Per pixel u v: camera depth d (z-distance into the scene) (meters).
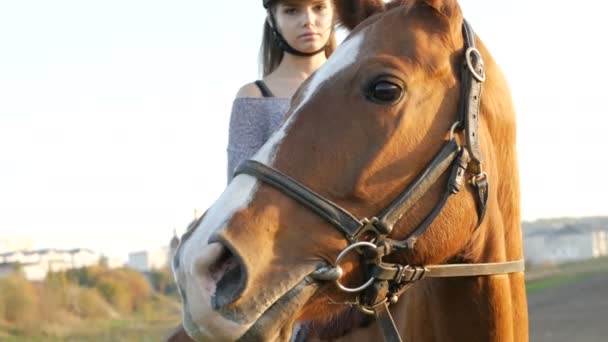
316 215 2.44
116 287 18.06
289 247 2.41
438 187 2.51
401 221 2.48
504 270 2.66
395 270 2.48
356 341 2.84
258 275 2.34
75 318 16.19
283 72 3.55
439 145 2.53
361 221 2.44
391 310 2.91
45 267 18.27
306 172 2.46
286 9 3.46
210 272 2.32
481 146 2.59
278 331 2.36
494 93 2.70
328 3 3.49
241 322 2.28
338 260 2.43
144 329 15.24
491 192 2.63
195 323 2.30
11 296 15.22
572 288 18.61
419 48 2.58
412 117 2.51
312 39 3.47
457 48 2.64
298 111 2.55
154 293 20.16
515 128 2.77
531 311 15.47
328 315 2.60
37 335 14.19
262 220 2.40
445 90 2.58
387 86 2.49
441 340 2.72
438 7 2.64
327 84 2.55
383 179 2.47
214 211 2.46
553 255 28.11
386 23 2.64
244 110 3.34
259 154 2.53
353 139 2.48
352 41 2.64
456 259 2.64
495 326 2.67
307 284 2.40
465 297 2.65
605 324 12.92
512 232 2.77
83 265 18.95
